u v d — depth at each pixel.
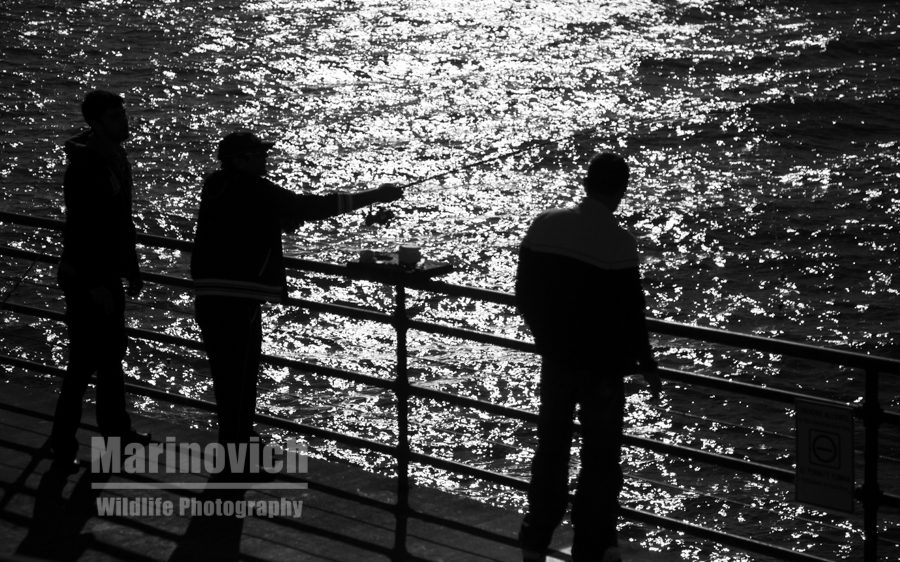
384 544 4.68
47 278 31.03
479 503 5.11
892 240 36.19
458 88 58.78
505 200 41.09
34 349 26.45
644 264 35.00
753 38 68.56
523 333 29.45
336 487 5.24
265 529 4.81
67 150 5.18
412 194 41.34
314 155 47.41
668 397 24.95
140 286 5.46
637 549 4.71
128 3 75.56
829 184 42.25
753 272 34.16
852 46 65.50
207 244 5.03
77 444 5.34
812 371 26.78
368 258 5.11
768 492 20.62
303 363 5.35
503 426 23.50
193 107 53.62
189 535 4.75
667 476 21.36
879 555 17.59
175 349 26.75
